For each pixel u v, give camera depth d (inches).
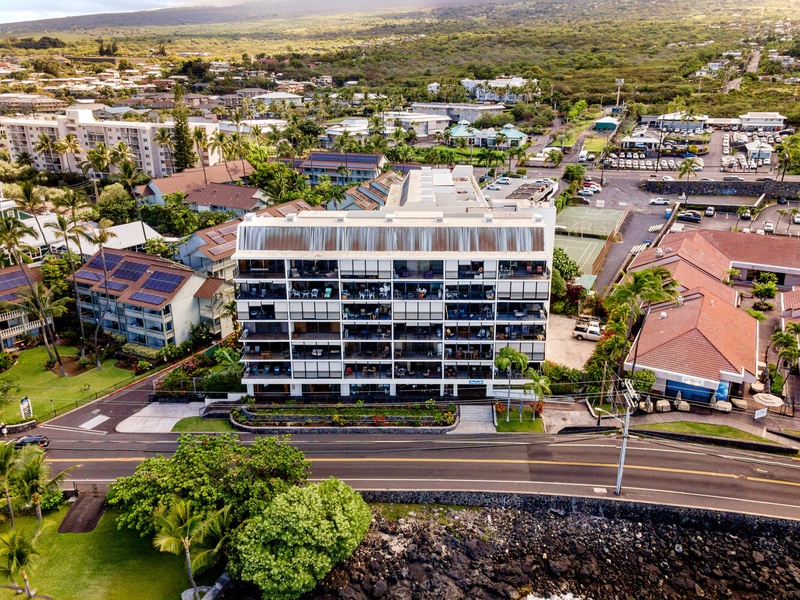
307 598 2368.4
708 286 4357.8
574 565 2513.5
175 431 3353.8
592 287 4790.8
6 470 2356.1
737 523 2662.4
